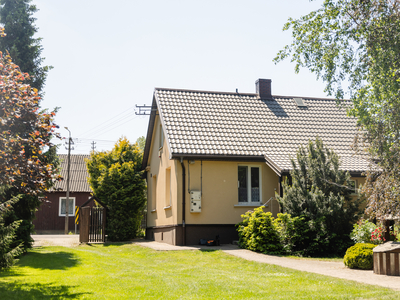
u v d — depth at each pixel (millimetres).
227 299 8078
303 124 22391
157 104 21984
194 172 18797
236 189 19156
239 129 20844
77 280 10453
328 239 15375
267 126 21578
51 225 41062
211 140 19562
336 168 16094
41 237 29500
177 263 13789
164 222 21391
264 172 19516
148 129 25266
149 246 18469
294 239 15492
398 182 10578
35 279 10719
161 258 14977
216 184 18969
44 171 9648
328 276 10125
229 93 23922
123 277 10867
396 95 11195
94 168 26531
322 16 12570
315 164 16188
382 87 11344
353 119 23594
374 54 11602
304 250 15273
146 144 26109
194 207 18469
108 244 21828
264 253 15148
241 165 19500
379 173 11656
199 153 18391
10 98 8828
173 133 19500
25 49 19172
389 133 11344
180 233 18391
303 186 16281
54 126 9773
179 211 18531
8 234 12758
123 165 25250
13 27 19141
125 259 15312
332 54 12719
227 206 18953
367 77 12234
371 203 11086
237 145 19531
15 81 9383
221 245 18000
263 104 23547
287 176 18078
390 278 9875
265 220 15805
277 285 9320
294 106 24016
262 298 8000
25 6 19734
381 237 13492
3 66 9180
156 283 9906
